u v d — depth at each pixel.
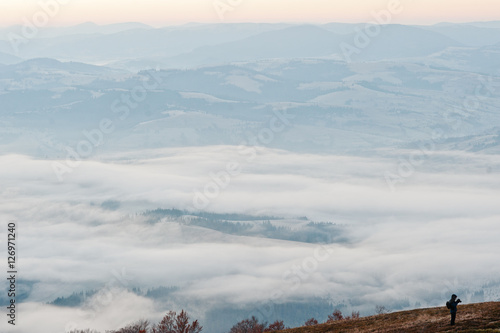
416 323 44.66
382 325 48.72
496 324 37.88
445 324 41.19
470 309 46.03
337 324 55.75
